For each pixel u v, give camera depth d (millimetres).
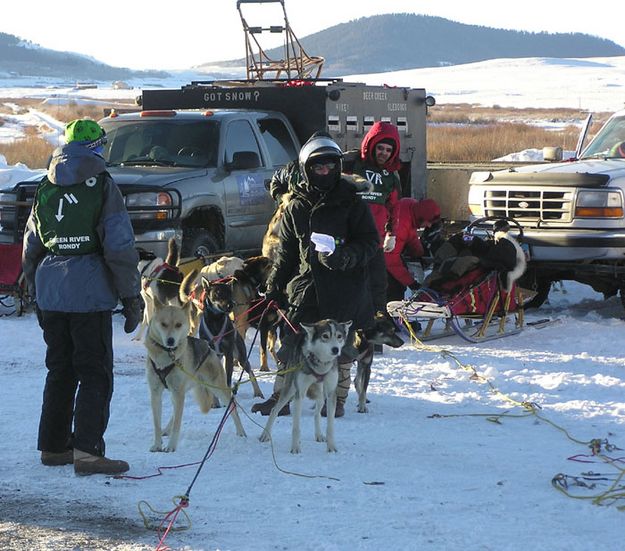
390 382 9977
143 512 6012
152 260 11711
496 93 149250
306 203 7988
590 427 8227
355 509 6078
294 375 7492
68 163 6652
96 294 6707
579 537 5598
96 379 6812
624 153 14430
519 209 13172
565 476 6645
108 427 8133
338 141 15562
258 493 6406
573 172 12875
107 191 6723
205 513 6004
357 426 8273
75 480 6660
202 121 14297
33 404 8828
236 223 14102
